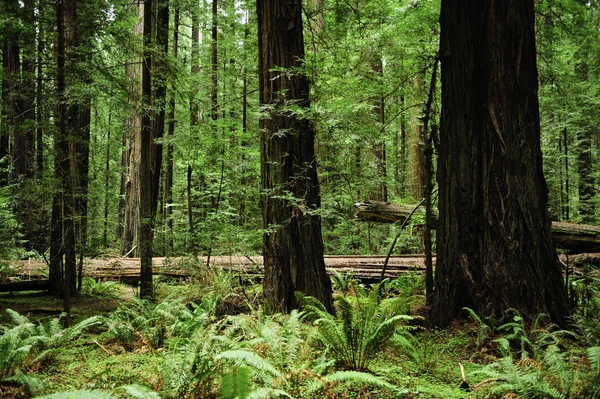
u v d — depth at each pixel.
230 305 7.21
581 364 3.90
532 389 3.43
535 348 4.63
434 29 8.00
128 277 9.85
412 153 14.80
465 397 3.94
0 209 7.57
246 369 3.04
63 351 5.19
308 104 6.41
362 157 7.45
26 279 9.27
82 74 6.21
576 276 8.06
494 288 5.54
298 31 6.54
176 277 9.95
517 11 5.64
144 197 7.64
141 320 5.97
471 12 5.95
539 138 5.73
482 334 5.09
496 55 5.67
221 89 15.34
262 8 6.57
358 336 4.57
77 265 9.27
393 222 9.49
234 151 8.62
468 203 5.86
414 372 4.65
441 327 5.90
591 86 11.70
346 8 8.85
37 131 7.09
